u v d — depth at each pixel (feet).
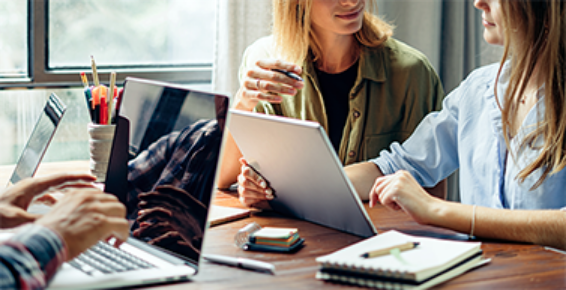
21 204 3.07
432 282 2.32
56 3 6.60
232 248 2.95
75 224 2.22
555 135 3.37
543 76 3.49
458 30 7.70
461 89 4.38
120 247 2.85
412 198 3.28
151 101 3.10
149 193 2.89
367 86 5.11
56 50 6.72
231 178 4.51
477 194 4.12
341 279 2.40
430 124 4.48
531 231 2.98
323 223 3.39
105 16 6.95
